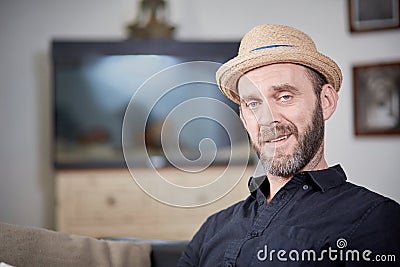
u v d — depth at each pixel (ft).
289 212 4.08
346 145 12.63
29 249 4.10
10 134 12.92
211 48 11.64
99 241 4.50
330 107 3.92
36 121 12.96
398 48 12.41
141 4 12.20
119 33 13.01
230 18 13.10
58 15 13.00
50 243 4.21
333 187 4.09
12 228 4.19
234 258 4.08
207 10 13.09
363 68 12.54
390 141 12.43
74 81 11.93
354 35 12.66
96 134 11.98
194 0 13.05
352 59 12.67
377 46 12.51
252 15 13.09
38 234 4.23
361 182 12.57
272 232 4.01
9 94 12.92
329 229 3.89
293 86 3.78
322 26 12.83
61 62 11.84
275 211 4.12
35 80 12.96
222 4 13.10
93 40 11.69
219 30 13.10
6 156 12.91
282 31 3.92
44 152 12.95
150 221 11.30
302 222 3.97
